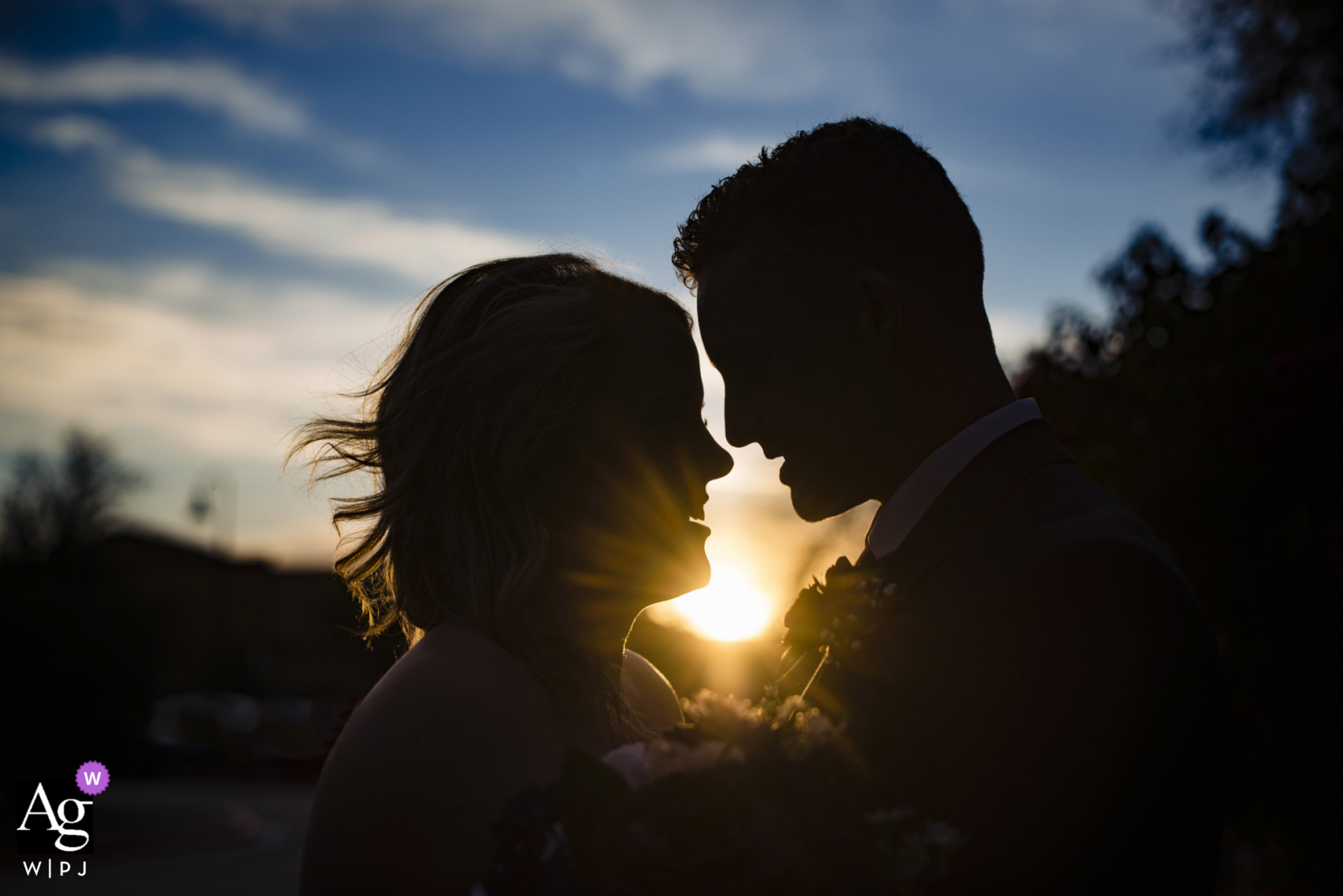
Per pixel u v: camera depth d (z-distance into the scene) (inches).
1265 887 195.2
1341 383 160.6
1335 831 164.2
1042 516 57.0
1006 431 61.7
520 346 60.7
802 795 44.8
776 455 68.5
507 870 45.8
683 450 64.7
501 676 56.1
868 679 55.2
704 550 66.4
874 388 64.3
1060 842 49.2
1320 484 166.1
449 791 51.8
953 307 65.2
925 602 57.9
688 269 72.3
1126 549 52.7
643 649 87.7
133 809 803.4
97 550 1175.6
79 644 956.6
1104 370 221.9
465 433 61.4
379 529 66.2
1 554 1355.8
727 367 67.6
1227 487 174.6
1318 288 183.9
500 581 59.5
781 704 59.7
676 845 41.3
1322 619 164.9
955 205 67.2
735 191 67.3
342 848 50.4
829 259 64.1
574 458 62.1
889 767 52.6
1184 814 51.0
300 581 1991.9
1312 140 399.9
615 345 62.9
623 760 47.8
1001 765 50.8
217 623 1872.5
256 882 515.2
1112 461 203.0
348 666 1547.7
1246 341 189.5
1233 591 173.2
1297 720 166.4
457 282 66.6
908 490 63.4
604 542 62.9
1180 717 50.8
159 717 1325.0
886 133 66.5
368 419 70.4
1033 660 51.8
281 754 1165.7
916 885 45.5
